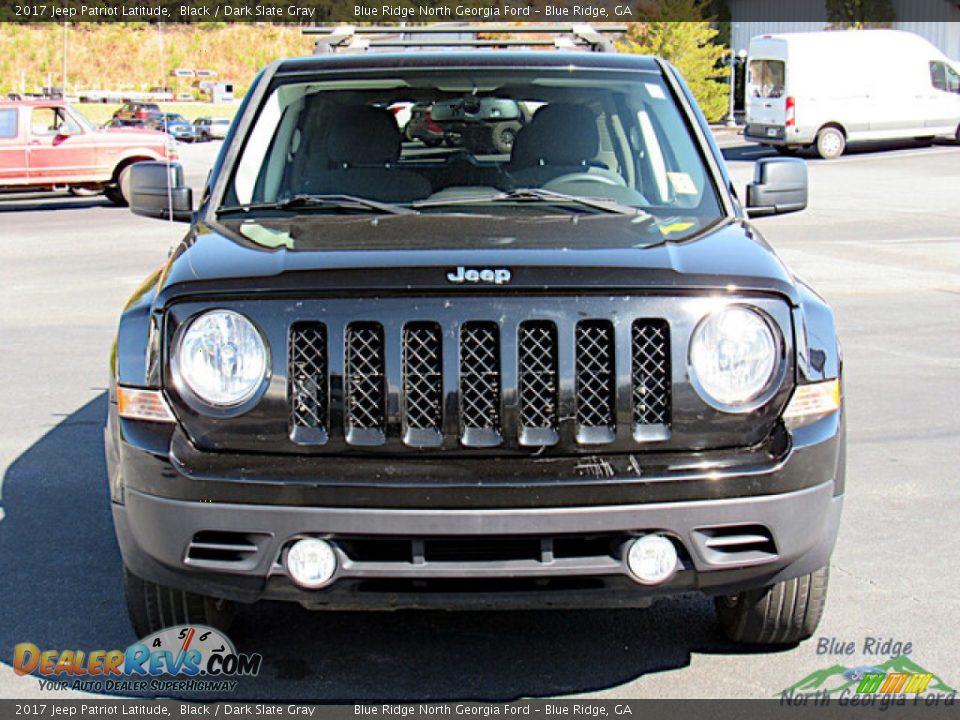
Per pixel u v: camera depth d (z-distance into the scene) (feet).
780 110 97.96
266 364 10.39
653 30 155.12
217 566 10.45
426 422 10.39
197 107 163.32
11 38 191.31
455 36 24.39
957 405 23.62
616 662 12.60
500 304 10.33
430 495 10.05
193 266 11.16
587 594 10.43
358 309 10.35
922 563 15.43
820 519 10.78
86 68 190.19
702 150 14.48
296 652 12.91
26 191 71.00
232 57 171.83
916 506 17.72
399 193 14.24
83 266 45.52
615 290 10.41
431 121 14.82
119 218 66.03
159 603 12.16
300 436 10.39
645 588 10.40
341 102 15.07
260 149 14.78
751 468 10.34
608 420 10.39
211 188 14.23
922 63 99.66
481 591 10.39
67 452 20.88
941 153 97.71
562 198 13.65
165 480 10.42
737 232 12.41
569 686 12.07
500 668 12.50
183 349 10.57
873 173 82.53
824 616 13.74
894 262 43.06
